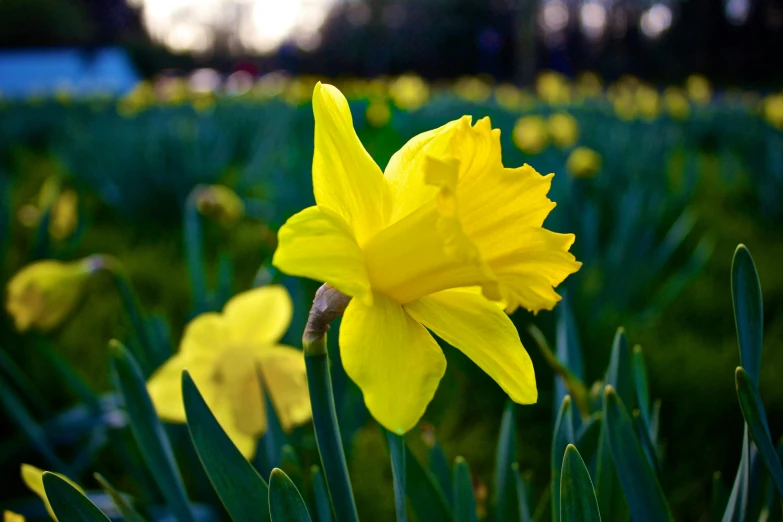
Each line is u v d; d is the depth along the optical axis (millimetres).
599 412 299
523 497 303
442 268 223
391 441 230
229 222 613
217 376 340
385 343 219
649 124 2098
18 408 420
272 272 538
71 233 840
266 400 340
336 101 242
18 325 436
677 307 840
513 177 242
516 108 2650
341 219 223
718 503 317
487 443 572
